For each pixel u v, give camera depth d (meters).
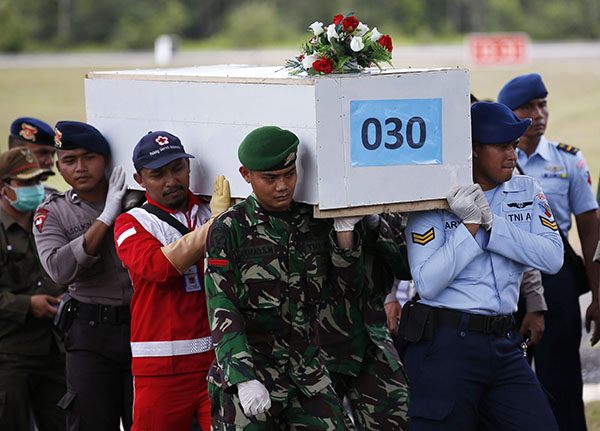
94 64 140.12
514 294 12.62
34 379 16.28
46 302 15.99
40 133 18.33
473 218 11.90
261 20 187.62
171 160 12.45
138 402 12.98
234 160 12.24
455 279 12.43
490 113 12.09
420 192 11.58
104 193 14.97
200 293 12.90
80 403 14.53
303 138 11.08
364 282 12.29
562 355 16.27
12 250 16.22
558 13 196.50
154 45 194.62
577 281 16.41
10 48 188.75
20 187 16.03
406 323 12.76
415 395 12.52
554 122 64.75
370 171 11.23
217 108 12.35
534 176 16.66
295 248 11.39
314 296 11.55
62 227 14.87
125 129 13.96
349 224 11.31
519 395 12.47
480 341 12.36
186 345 12.81
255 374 10.86
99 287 14.61
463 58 125.06
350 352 12.13
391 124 11.26
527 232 12.36
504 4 195.88
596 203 16.77
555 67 110.06
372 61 11.68
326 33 11.56
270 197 10.98
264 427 11.30
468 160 11.79
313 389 11.41
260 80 11.59
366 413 12.31
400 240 12.92
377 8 191.25
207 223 12.35
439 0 197.50
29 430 16.30
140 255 12.43
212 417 11.61
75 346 14.70
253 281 11.19
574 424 16.38
